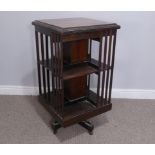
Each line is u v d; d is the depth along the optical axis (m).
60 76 1.20
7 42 1.73
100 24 1.23
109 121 1.60
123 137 1.43
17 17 1.64
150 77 1.85
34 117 1.62
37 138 1.40
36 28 1.36
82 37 1.15
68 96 1.47
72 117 1.30
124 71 1.83
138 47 1.74
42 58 1.42
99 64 1.30
